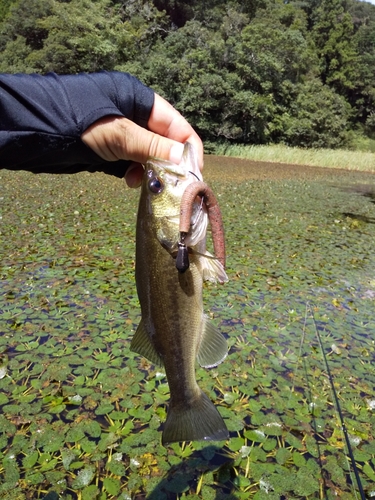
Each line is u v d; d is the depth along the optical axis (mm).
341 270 1377
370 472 614
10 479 584
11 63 7094
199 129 6414
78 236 1569
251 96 6426
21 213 1869
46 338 910
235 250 1513
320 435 679
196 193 360
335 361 875
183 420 397
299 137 7066
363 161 5227
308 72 8289
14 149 321
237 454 637
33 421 682
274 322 1011
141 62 6727
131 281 1195
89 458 621
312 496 577
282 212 2223
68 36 6562
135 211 2014
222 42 6457
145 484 585
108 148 343
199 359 410
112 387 763
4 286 1135
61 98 328
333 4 10461
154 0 7879
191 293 393
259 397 754
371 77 10055
